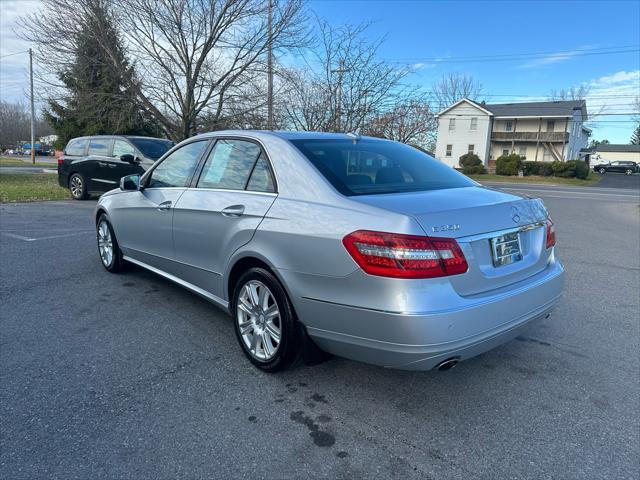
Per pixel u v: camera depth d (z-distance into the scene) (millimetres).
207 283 3814
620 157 77875
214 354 3543
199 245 3795
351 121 13719
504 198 3133
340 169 3141
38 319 4137
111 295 4793
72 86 16484
